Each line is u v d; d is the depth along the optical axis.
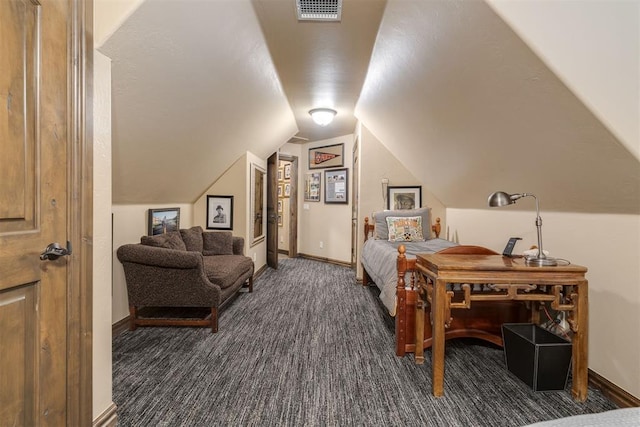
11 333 1.03
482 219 3.24
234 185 4.04
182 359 2.10
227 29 1.98
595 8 1.26
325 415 1.56
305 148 6.24
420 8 1.71
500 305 2.27
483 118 2.06
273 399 1.68
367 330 2.64
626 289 1.68
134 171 2.56
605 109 1.37
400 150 3.86
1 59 0.97
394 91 2.77
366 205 4.34
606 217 1.80
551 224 2.25
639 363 1.60
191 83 2.20
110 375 1.50
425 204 4.17
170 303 2.55
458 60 1.81
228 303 3.35
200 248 3.46
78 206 1.27
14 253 1.02
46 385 1.15
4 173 0.99
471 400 1.69
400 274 2.16
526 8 1.34
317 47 2.42
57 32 1.17
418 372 1.97
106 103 1.49
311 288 3.99
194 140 2.87
